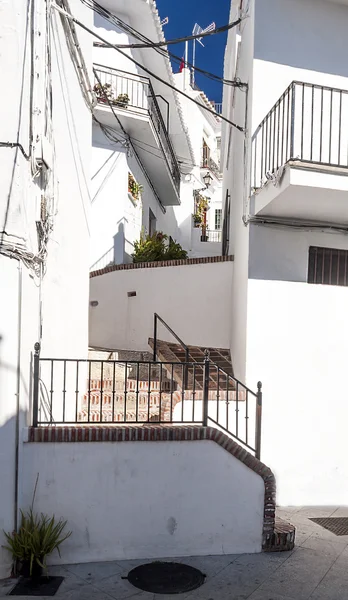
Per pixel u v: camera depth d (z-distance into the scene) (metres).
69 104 5.52
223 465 4.50
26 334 4.20
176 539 4.42
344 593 3.83
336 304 6.47
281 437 6.21
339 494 6.34
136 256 10.62
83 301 6.24
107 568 4.14
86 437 4.24
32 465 4.16
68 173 5.55
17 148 3.93
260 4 6.36
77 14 5.82
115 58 10.80
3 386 3.96
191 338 8.33
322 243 6.49
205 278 8.27
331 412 6.38
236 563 4.30
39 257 4.43
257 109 6.33
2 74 3.95
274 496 4.59
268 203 5.73
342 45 6.62
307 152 6.32
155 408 5.76
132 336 9.09
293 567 4.26
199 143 20.09
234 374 7.11
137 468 4.34
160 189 15.09
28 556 3.92
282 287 6.31
